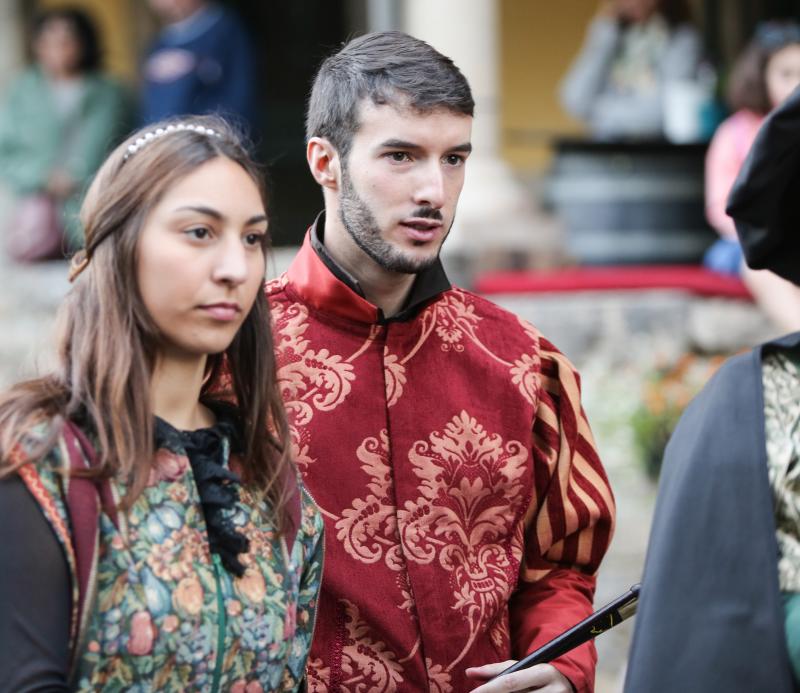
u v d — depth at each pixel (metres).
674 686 2.88
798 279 3.34
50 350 3.06
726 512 2.95
